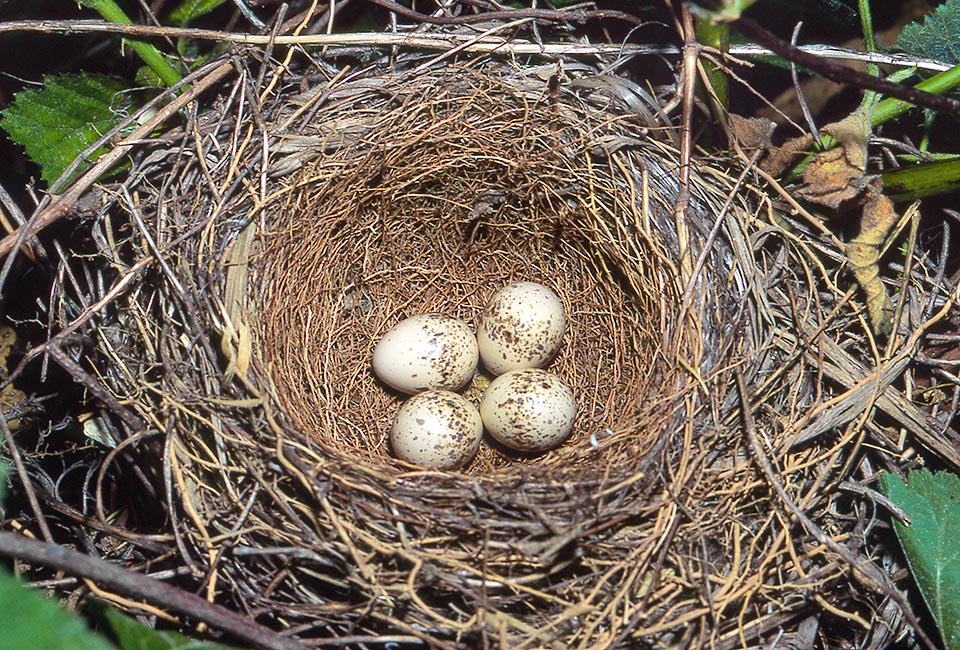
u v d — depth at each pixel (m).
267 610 0.37
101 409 0.39
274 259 0.40
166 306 0.39
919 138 0.42
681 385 0.39
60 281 0.39
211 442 0.38
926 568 0.38
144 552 0.39
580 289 0.43
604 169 0.41
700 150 0.41
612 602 0.36
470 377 0.42
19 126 0.40
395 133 0.41
